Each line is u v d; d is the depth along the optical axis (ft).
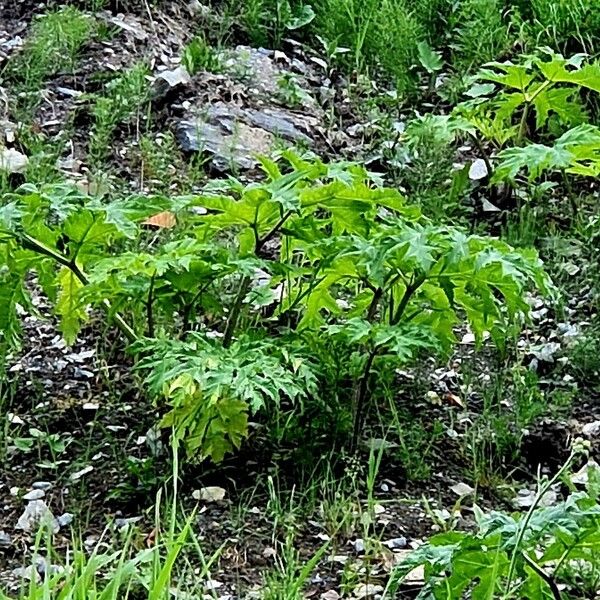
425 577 7.69
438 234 9.77
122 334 12.04
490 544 7.46
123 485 10.16
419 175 14.87
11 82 17.17
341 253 9.87
